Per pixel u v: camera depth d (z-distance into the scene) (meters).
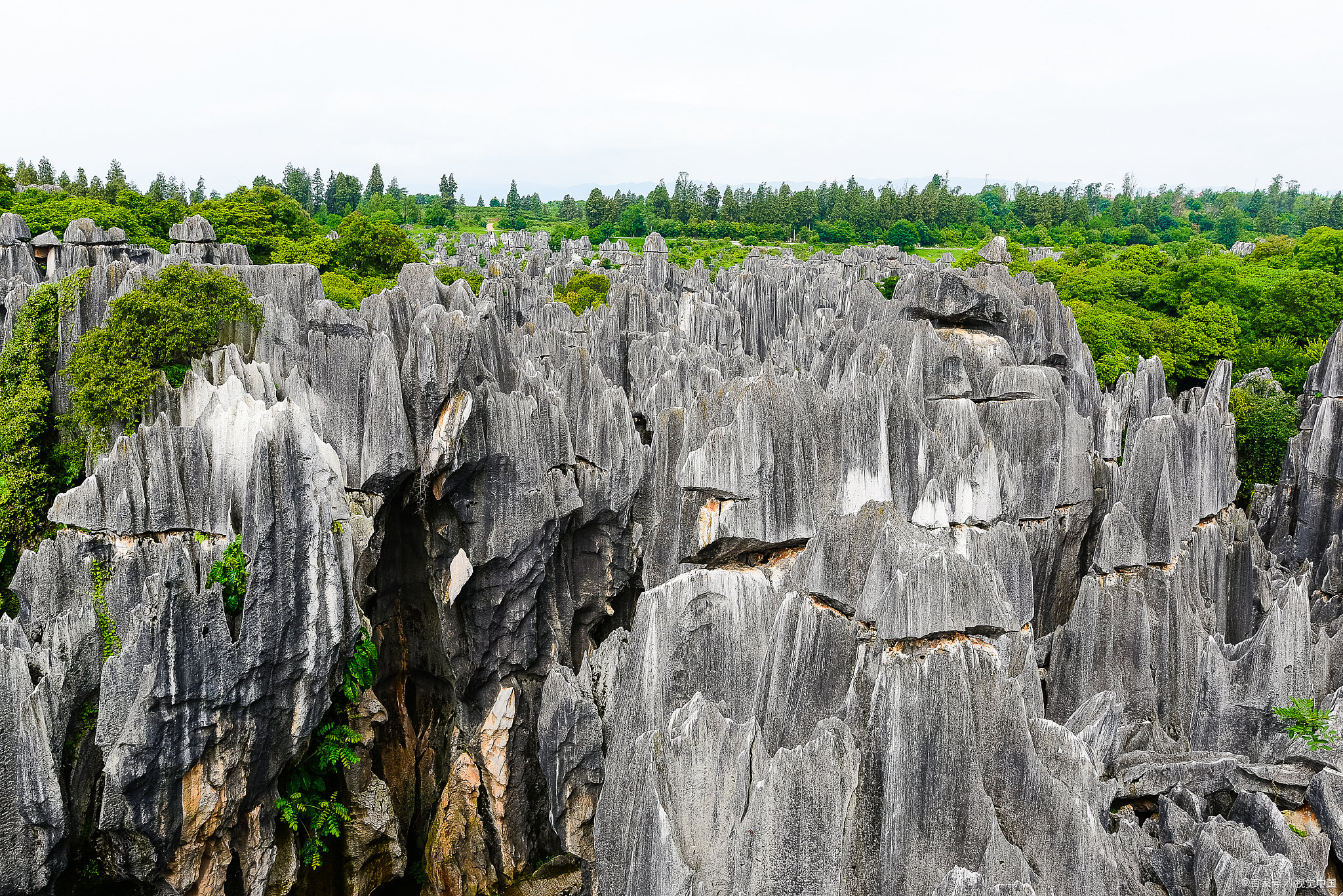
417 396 36.88
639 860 25.27
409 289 42.69
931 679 23.61
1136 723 36.94
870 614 26.05
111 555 31.73
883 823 23.47
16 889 26.78
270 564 30.36
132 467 31.48
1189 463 45.00
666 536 39.03
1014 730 23.72
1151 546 40.25
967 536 35.97
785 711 27.45
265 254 107.81
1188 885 28.42
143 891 29.73
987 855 22.30
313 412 37.12
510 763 39.88
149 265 44.34
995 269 65.06
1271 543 59.06
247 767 30.73
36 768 26.64
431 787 41.62
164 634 27.84
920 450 36.38
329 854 35.09
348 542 32.91
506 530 38.41
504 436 38.09
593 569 44.22
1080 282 103.00
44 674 28.27
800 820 23.14
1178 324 85.38
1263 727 35.50
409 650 42.06
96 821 29.08
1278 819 30.14
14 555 37.19
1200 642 37.56
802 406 35.28
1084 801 23.02
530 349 58.47
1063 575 47.19
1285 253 116.19
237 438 31.61
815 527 34.88
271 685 30.89
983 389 47.28
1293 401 72.94
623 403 44.16
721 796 25.12
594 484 43.00
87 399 35.56
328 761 33.66
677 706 31.31
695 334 73.69
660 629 31.38
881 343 48.66
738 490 34.19
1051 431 45.19
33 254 67.25
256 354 37.28
